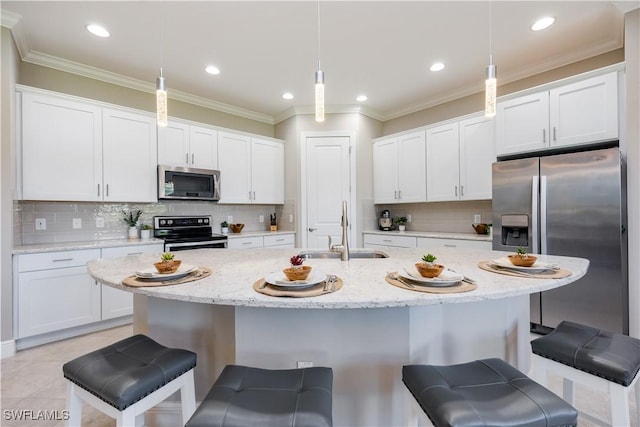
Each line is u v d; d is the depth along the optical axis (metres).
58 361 2.23
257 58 2.92
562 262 1.61
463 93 3.73
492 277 1.30
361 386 1.33
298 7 2.20
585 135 2.46
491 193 3.20
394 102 4.09
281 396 0.92
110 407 1.01
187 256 2.03
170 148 3.43
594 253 2.31
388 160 4.22
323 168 4.27
